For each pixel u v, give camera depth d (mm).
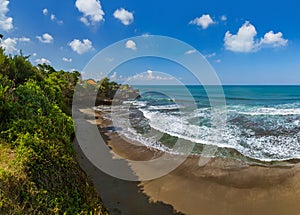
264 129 15008
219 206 6461
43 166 3971
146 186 7449
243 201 6703
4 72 7695
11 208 2953
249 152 10680
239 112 21750
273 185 7613
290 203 6586
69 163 4723
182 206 6426
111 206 6281
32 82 8250
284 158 9953
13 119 4984
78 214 3814
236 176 8281
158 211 6160
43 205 3371
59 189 3893
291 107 26406
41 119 5621
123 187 7281
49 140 4871
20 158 3824
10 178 3346
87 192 4582
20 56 9367
